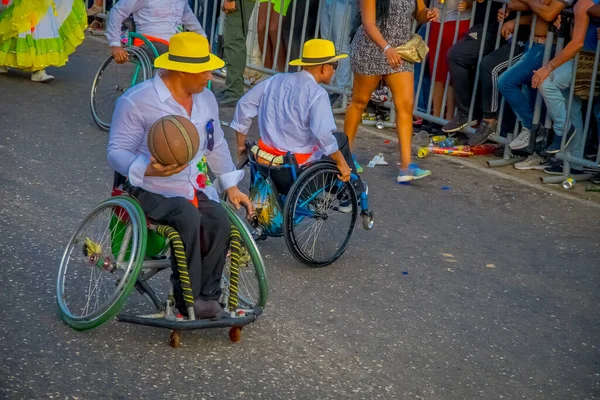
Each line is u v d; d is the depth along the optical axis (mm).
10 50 8969
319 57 5352
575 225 6777
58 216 5922
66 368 4062
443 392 4289
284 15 9516
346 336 4742
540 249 6273
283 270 5496
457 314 5164
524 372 4578
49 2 8922
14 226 5637
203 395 3994
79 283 4957
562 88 7402
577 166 7734
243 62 9141
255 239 5621
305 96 5293
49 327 4414
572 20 7406
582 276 5879
